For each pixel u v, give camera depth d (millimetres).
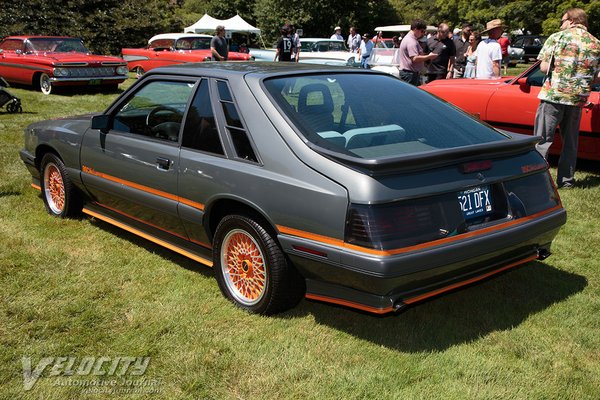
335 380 2842
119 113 4441
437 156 2957
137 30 25594
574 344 3178
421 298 3027
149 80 4277
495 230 3174
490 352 3105
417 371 2920
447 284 3117
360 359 3035
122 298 3713
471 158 3162
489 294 3818
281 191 3150
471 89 7797
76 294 3758
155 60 18312
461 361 3004
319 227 2992
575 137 6277
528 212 3377
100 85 14703
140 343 3176
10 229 4902
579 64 5930
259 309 3449
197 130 3742
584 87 6004
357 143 3178
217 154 3564
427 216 2959
